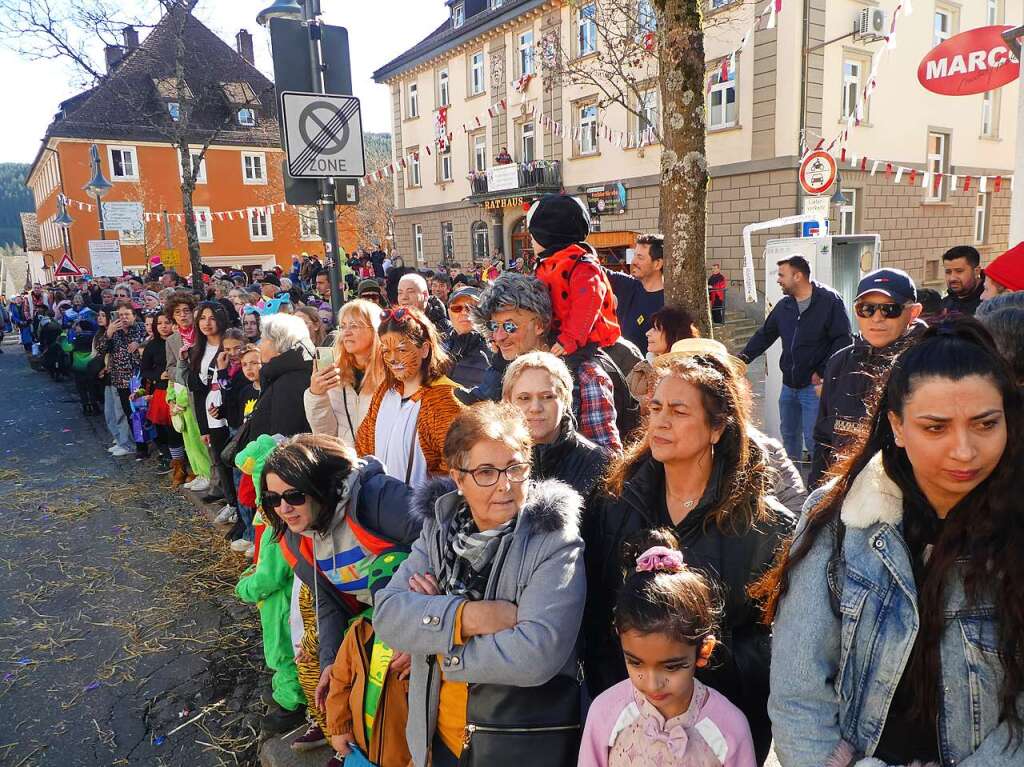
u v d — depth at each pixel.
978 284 4.44
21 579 4.45
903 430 1.11
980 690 1.10
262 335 3.81
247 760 2.73
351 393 3.44
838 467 1.34
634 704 1.46
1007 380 1.06
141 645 3.60
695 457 1.58
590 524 1.82
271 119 32.34
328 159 4.07
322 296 10.44
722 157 15.34
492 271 14.87
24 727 2.99
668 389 1.55
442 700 1.80
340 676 2.20
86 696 3.19
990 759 1.09
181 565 4.55
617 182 17.70
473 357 4.24
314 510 2.23
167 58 16.75
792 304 4.98
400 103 25.94
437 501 1.82
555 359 2.09
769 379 5.96
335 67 4.11
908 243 16.47
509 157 20.56
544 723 1.64
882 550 1.18
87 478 6.70
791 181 14.15
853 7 14.20
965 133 17.34
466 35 21.30
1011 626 1.06
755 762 1.45
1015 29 4.38
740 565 1.53
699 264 4.63
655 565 1.41
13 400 11.30
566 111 18.66
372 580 2.26
